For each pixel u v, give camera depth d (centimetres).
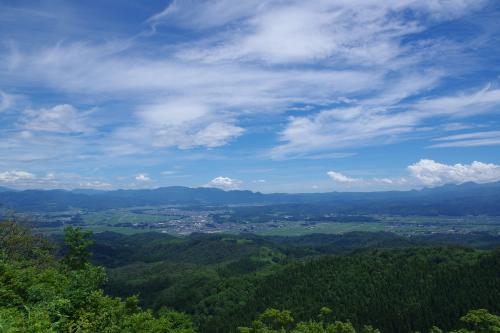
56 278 2548
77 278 2414
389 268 10469
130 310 3148
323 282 10512
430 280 9362
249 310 9838
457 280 8950
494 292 7944
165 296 12512
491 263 9175
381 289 9512
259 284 11625
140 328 2845
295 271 11750
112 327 2303
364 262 11112
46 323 1795
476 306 7731
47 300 2122
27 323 1791
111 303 2653
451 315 7825
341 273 10731
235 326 9038
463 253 10725
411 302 8631
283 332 4381
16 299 2144
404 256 11131
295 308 9369
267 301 10131
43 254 3825
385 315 8438
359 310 8825
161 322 3272
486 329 3819
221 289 11900
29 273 2525
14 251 3956
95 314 2247
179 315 4062
